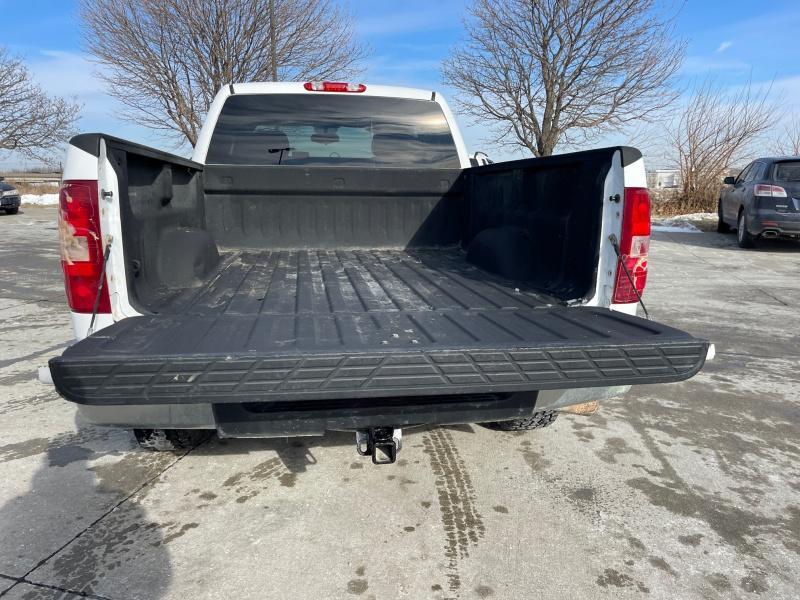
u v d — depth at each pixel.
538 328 2.23
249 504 2.68
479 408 2.25
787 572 2.28
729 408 3.94
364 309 2.57
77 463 3.04
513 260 3.26
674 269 9.66
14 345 5.15
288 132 4.10
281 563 2.28
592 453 3.25
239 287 2.99
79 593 2.09
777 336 5.73
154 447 3.08
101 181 2.14
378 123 4.20
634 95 19.05
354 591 2.13
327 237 4.11
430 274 3.42
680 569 2.29
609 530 2.53
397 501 2.72
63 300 7.04
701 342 2.06
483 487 2.86
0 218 18.58
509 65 19.75
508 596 2.12
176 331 2.11
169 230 2.98
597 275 2.63
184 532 2.46
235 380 1.78
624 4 18.02
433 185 4.14
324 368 1.81
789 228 10.83
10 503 2.66
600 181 2.57
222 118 4.00
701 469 3.09
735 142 18.58
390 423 2.18
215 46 16.20
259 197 3.96
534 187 3.22
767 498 2.81
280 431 2.13
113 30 15.88
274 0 15.93
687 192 19.23
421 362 1.86
